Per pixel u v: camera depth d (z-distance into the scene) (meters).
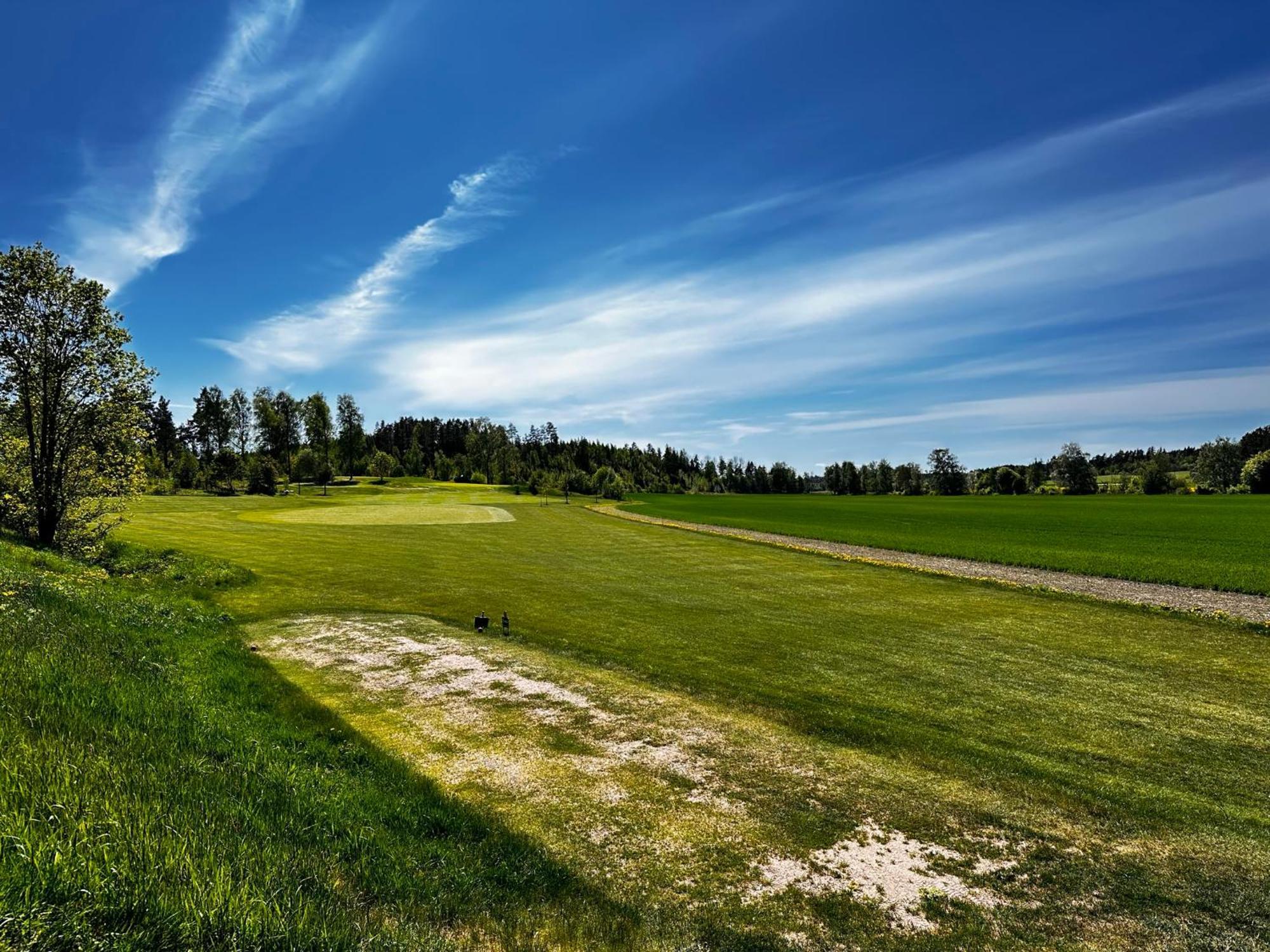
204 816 6.07
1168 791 9.85
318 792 7.86
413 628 19.44
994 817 8.92
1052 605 23.88
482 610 22.59
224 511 65.56
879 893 7.11
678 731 11.69
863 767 10.45
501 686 14.04
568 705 12.92
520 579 29.69
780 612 22.69
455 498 100.00
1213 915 6.93
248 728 9.83
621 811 8.72
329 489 115.44
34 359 26.19
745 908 6.77
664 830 8.27
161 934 4.14
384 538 45.66
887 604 24.33
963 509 84.75
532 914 6.31
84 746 6.86
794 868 7.54
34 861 4.39
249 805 6.79
